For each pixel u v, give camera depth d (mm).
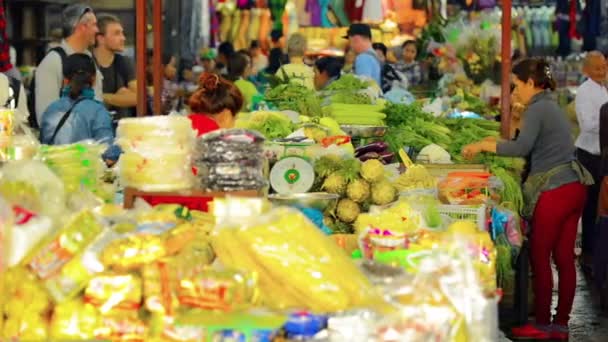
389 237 4863
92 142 5691
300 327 3906
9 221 3996
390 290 4016
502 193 8734
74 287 3957
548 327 8781
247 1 16594
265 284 4074
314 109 9242
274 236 4098
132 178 5043
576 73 16438
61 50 9680
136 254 3947
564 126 8602
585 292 10891
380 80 12555
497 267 8328
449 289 3984
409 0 15961
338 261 4074
